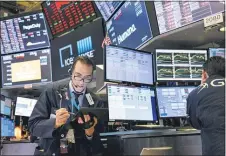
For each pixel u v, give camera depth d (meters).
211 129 1.70
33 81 4.43
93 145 1.93
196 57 2.79
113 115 2.18
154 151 1.52
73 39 4.00
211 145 1.67
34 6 5.23
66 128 1.88
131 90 2.39
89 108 1.87
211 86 1.81
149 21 2.73
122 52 2.46
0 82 4.65
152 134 1.73
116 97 2.26
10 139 4.20
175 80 2.70
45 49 4.40
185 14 2.52
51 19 4.22
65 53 4.11
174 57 2.75
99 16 3.78
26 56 4.52
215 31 2.70
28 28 4.45
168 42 3.04
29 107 4.41
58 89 2.09
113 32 3.36
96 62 3.67
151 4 2.71
